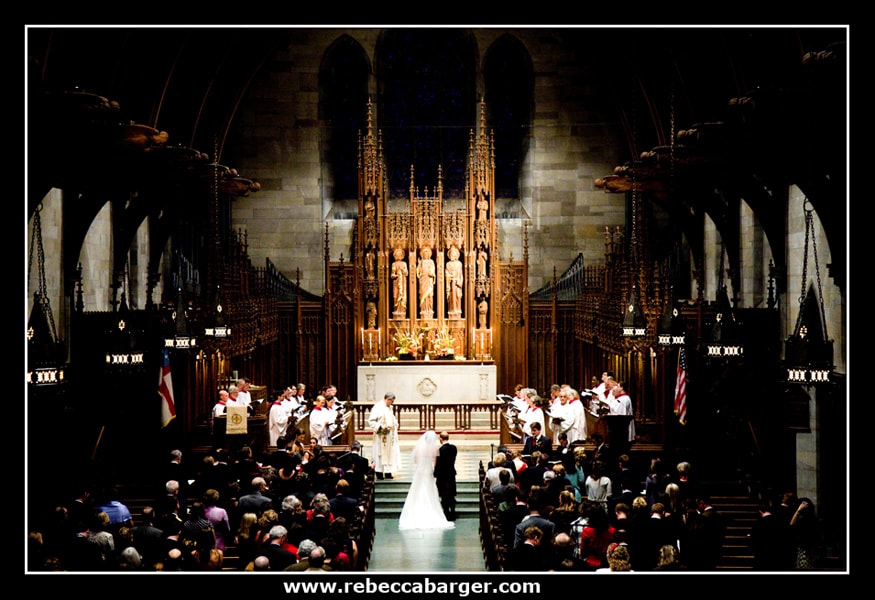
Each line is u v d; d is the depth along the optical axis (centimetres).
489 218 4422
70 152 2177
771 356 2767
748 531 2214
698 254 3600
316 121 4600
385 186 4506
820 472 2569
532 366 4447
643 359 3030
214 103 4231
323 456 2367
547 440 2681
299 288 4400
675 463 2614
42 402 2169
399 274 4391
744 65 2903
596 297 3978
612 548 1568
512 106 4672
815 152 2095
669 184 3306
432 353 4319
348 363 4403
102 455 2580
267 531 1762
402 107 4675
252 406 3150
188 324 2714
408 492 3072
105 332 2538
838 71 1859
